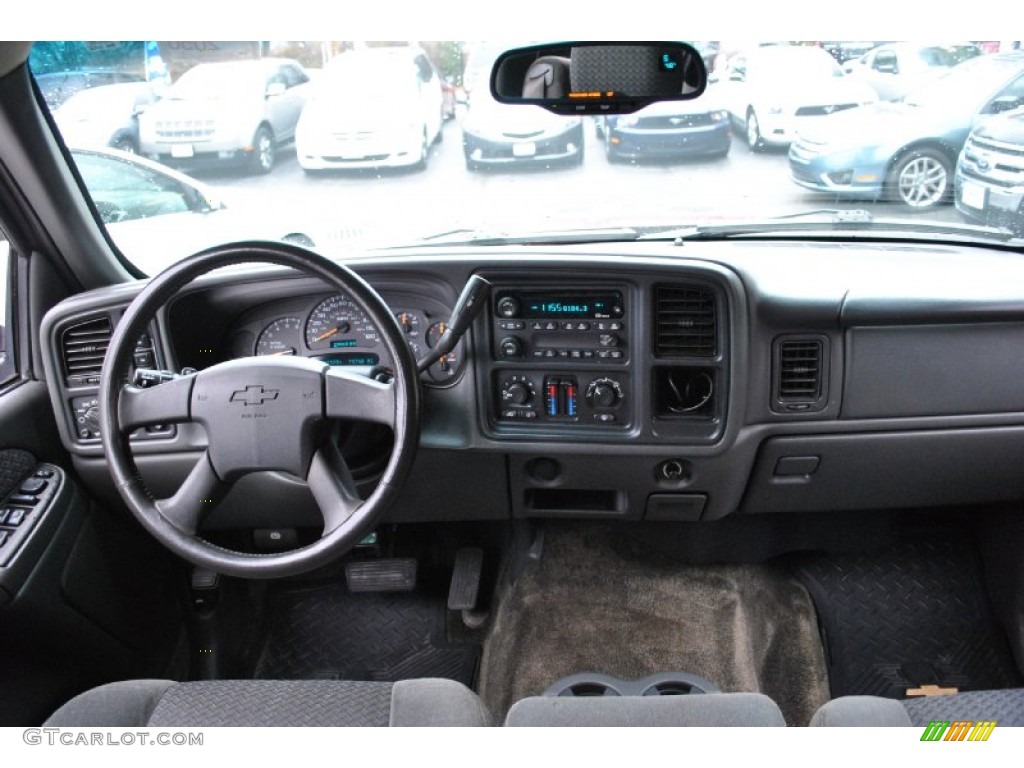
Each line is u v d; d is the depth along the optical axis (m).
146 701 1.40
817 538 2.46
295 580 2.53
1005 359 1.94
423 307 1.95
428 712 1.31
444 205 2.74
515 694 2.17
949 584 2.40
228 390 1.44
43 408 2.00
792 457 2.03
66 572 1.87
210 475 1.48
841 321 1.88
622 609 2.39
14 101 1.77
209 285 1.91
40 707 1.81
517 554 2.50
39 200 1.91
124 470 1.46
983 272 1.96
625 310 1.88
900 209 2.40
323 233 2.18
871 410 1.97
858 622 2.32
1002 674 2.19
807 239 2.22
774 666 2.21
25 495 1.87
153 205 2.23
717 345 1.88
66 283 2.06
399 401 1.41
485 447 2.00
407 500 2.15
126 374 1.47
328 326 2.00
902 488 2.12
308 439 1.45
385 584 2.39
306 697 1.36
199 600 2.38
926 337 1.91
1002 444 2.03
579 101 1.69
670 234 2.15
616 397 1.95
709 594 2.43
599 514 2.17
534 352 1.93
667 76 1.63
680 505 2.11
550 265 1.83
